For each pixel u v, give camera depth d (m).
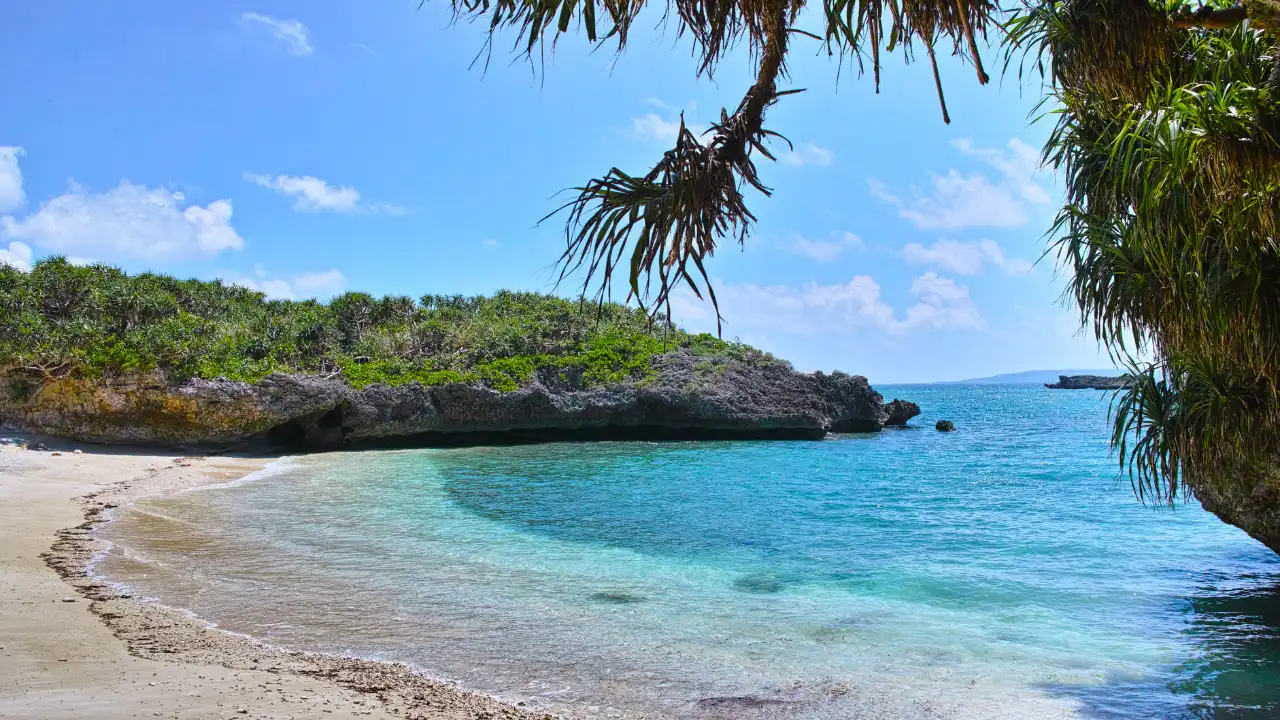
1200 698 7.73
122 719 6.17
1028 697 7.80
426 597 11.70
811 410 53.41
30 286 44.72
